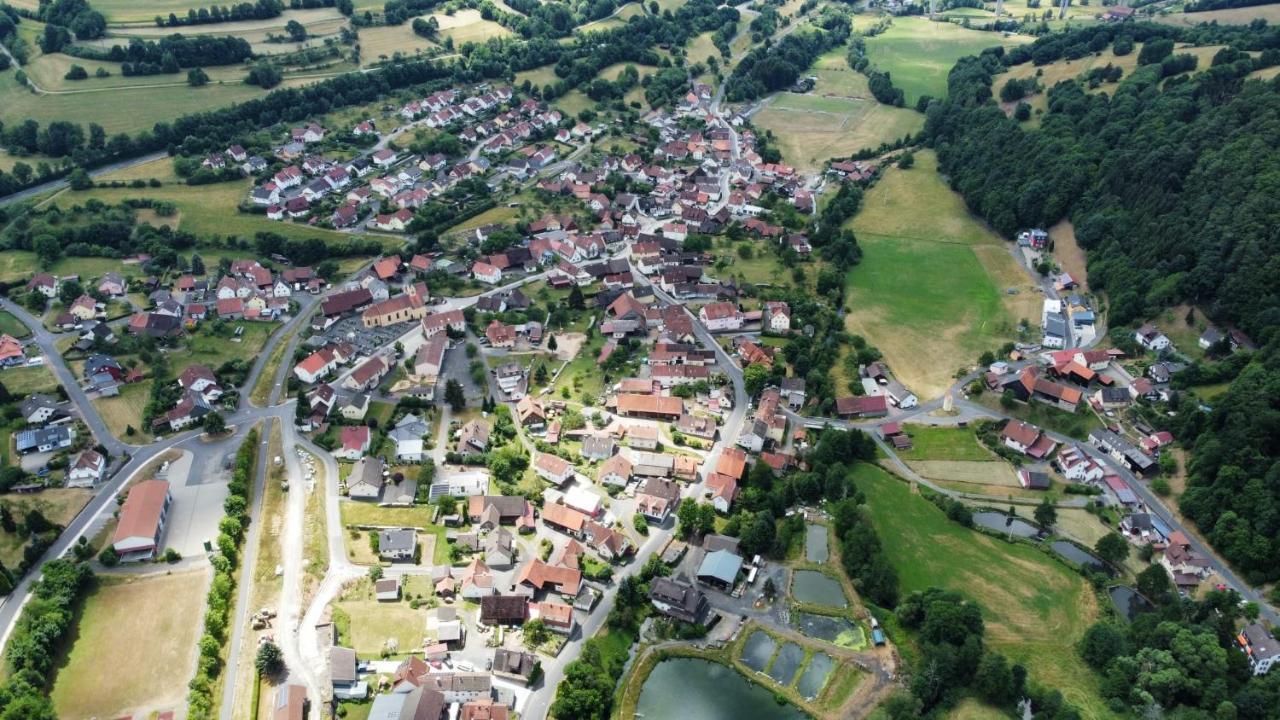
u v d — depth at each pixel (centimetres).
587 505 17450
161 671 13700
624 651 14800
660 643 15000
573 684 13538
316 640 14325
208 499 17538
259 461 18725
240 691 13388
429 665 14012
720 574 16000
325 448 19175
